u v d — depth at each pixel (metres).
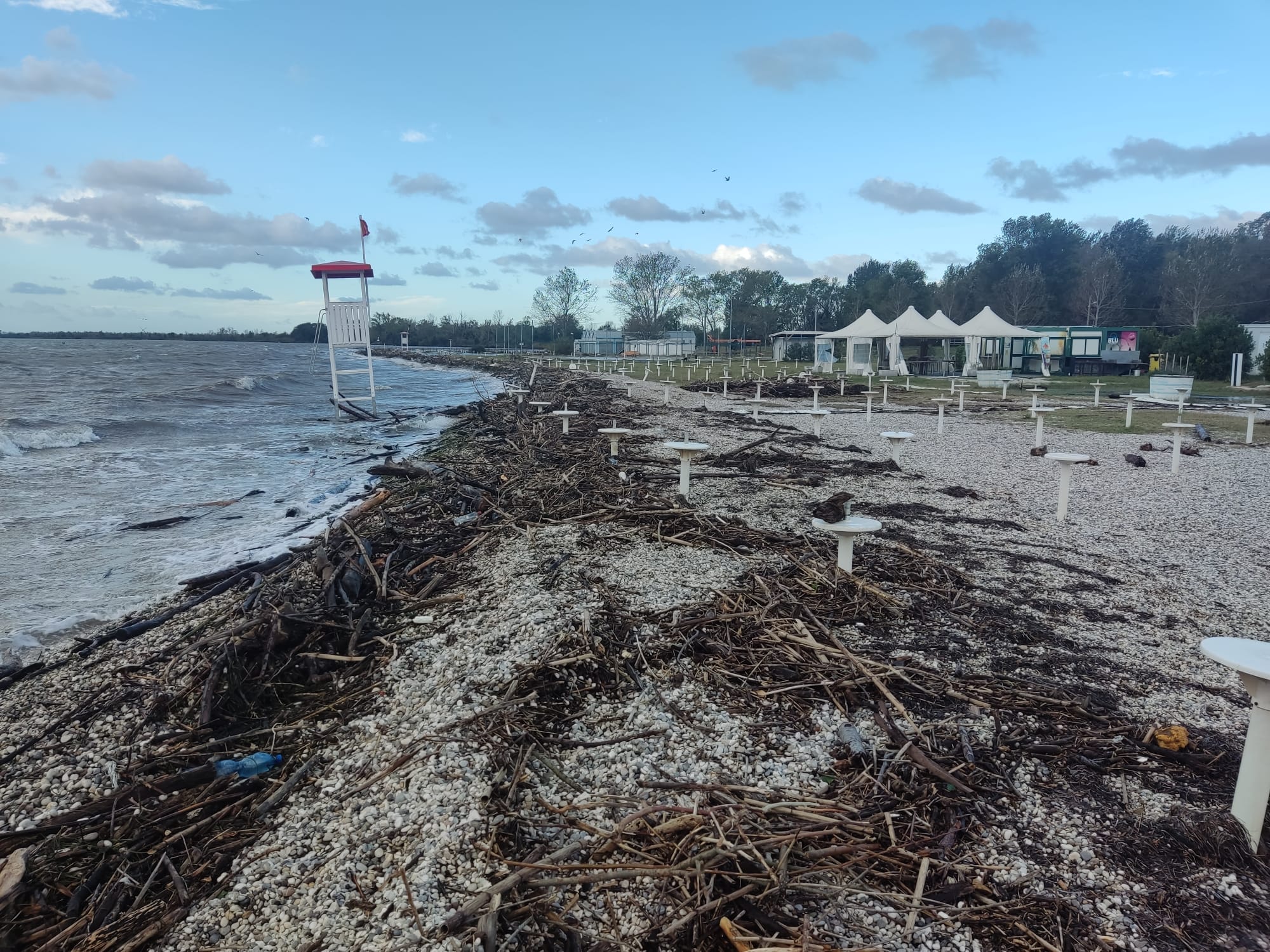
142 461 17.30
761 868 3.69
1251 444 17.88
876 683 5.36
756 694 5.40
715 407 27.94
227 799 4.62
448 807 4.09
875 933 3.36
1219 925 3.43
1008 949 3.30
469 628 6.71
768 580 7.45
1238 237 73.19
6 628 7.47
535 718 5.00
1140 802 4.28
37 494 13.70
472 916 3.32
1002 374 37.22
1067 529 10.26
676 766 4.55
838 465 14.91
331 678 6.22
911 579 7.85
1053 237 83.12
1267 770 3.84
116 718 5.68
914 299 82.56
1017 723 5.10
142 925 3.67
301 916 3.54
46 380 39.56
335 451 19.25
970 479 13.70
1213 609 7.33
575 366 60.38
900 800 4.28
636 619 6.48
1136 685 5.73
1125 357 46.69
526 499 11.41
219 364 64.62
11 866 4.02
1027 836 4.02
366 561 8.36
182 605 7.94
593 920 3.42
